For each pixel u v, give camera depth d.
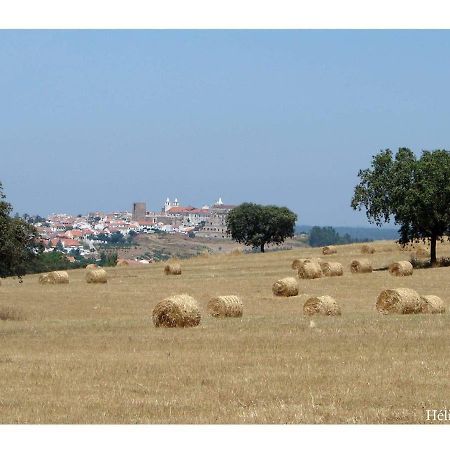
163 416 30.83
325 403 32.75
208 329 56.47
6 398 33.75
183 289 107.25
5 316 76.00
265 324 58.34
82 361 42.84
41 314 79.06
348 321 59.50
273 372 39.31
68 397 33.97
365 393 34.34
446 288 99.50
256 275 130.88
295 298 91.88
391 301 68.25
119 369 40.38
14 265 81.25
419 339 48.91
